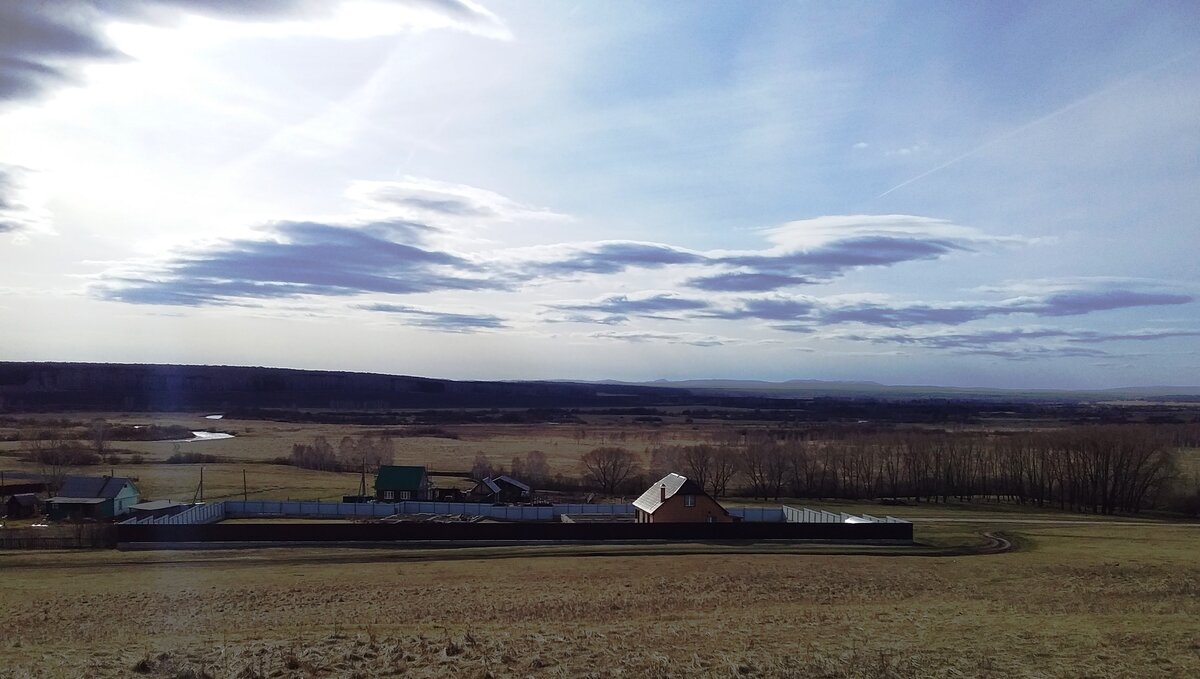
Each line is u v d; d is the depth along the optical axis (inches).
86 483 2738.7
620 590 1439.5
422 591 1421.0
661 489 2556.6
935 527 2591.0
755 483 3796.8
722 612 1191.6
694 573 1651.1
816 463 3949.3
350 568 1721.2
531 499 3186.5
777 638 917.2
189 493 3139.8
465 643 835.4
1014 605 1253.1
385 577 1595.7
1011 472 3890.3
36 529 2049.7
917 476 3752.5
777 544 2140.7
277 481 3575.3
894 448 4520.2
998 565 1802.4
